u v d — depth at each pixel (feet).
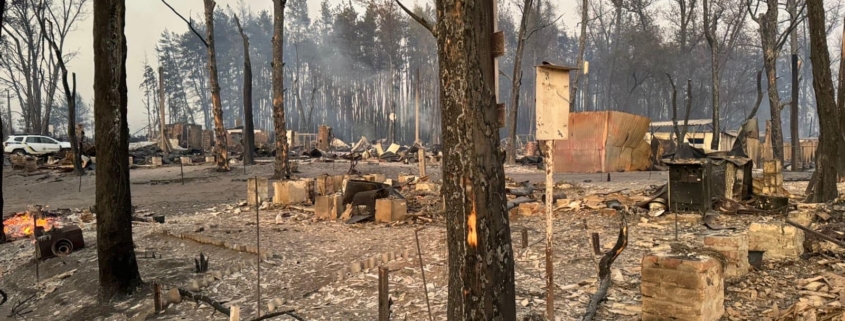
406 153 111.65
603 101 210.79
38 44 167.43
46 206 54.24
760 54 199.21
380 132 220.43
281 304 19.93
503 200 11.70
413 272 22.77
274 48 70.49
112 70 22.76
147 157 106.83
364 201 40.19
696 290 14.87
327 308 19.03
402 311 18.10
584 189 55.62
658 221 34.04
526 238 27.25
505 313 11.57
